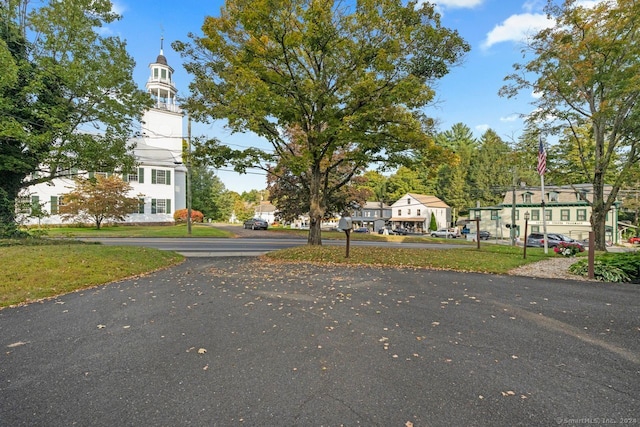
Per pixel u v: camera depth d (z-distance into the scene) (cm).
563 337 421
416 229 5931
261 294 653
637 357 361
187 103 1281
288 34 1096
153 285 745
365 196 3309
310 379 311
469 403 270
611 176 2459
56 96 1303
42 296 639
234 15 1098
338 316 508
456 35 1104
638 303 588
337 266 1038
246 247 1725
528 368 334
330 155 1295
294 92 1124
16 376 319
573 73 1700
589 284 761
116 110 1381
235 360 353
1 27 1226
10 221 1337
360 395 283
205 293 664
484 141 6394
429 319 495
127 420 248
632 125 1642
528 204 4184
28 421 247
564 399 277
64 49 1286
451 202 6294
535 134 1991
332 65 1169
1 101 1084
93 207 2566
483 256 1235
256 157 1323
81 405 269
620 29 1569
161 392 289
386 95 1079
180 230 2638
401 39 1093
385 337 420
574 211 3888
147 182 3384
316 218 1413
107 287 727
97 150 1361
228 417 252
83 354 371
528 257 1278
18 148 1305
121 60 1372
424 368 334
